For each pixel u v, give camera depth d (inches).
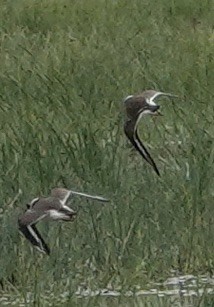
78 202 470.0
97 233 456.4
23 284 437.4
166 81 671.8
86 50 763.4
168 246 456.8
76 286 427.2
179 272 449.4
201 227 468.1
